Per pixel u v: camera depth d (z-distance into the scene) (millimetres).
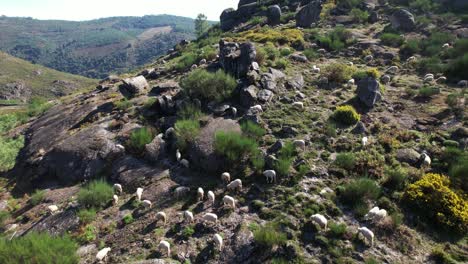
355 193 12938
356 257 10656
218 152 15641
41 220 14922
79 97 31141
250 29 42469
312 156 15336
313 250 10953
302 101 19953
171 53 50469
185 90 21484
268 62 24719
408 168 14398
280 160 14648
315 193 13328
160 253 11641
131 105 23109
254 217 12602
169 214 13539
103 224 13828
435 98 19469
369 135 16734
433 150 15133
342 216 12297
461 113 17453
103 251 12000
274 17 43000
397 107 19000
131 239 12672
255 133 16766
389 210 12422
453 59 24047
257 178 14586
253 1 61000
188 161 16516
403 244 11125
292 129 17031
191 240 12008
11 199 18203
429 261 10562
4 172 21562
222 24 54938
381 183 13719
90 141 19578
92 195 15000
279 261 10477
